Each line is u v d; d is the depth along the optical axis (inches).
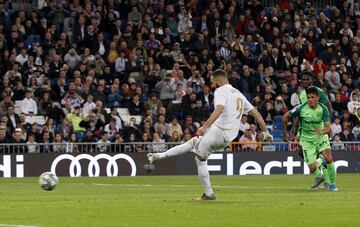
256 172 2874.0
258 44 3420.3
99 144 2758.4
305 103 1806.1
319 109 1801.2
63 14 3216.0
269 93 3181.6
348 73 3501.5
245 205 1328.7
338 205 1328.7
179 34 3344.0
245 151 2869.1
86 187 2006.6
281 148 2957.7
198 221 1099.3
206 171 1440.7
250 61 3346.5
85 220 1115.3
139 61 3189.0
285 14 3585.1
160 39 3282.5
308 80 1846.7
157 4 3400.6
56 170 2694.4
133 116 2972.4
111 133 2827.3
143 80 3166.8
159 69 3184.1
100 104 2864.2
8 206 1332.4
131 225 1056.8
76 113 2847.0
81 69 3058.6
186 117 2933.1
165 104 3095.5
